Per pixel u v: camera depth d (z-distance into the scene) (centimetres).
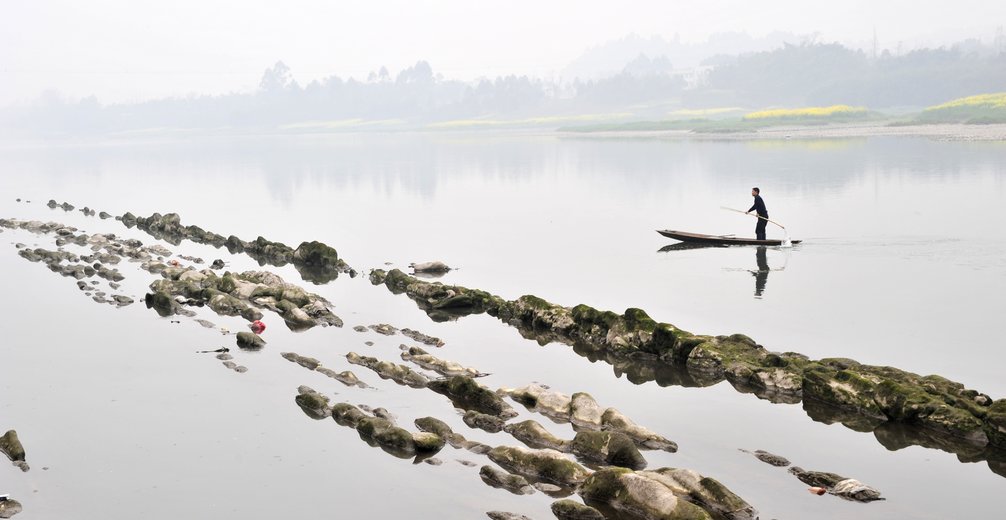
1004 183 5881
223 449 1667
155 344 2353
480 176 8550
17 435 1719
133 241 4103
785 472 1524
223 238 4341
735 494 1378
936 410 1709
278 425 1777
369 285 3189
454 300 2758
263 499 1470
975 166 7219
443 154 13125
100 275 3297
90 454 1653
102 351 2294
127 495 1491
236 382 2036
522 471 1527
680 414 1823
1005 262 3278
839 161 8456
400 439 1656
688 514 1298
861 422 1766
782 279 3111
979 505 1409
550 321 2491
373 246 4209
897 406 1756
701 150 11512
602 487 1407
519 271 3438
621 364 2180
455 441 1659
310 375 2075
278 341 2375
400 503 1438
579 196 6341
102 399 1939
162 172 10475
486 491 1462
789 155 9700
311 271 3519
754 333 2417
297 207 6100
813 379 1900
